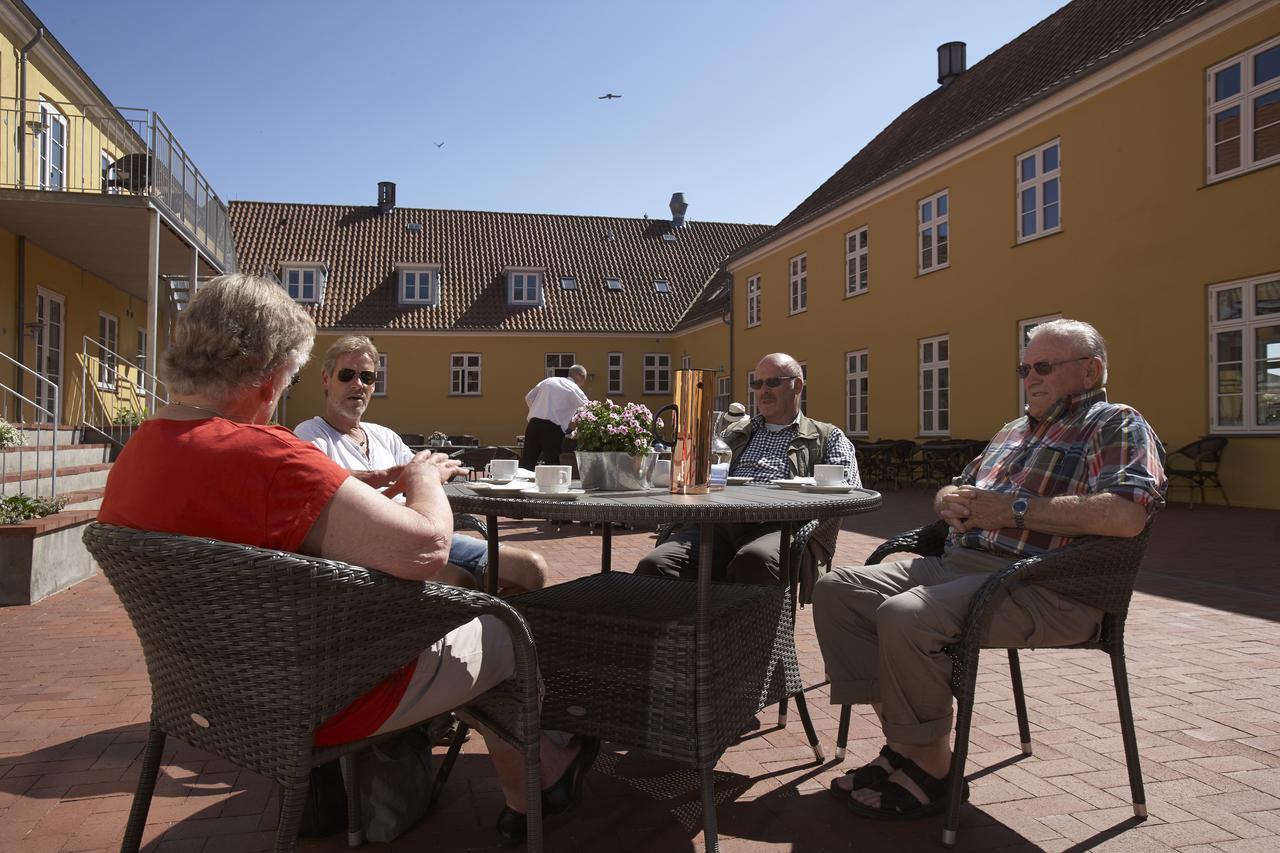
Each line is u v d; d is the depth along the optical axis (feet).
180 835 8.20
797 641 15.84
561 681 8.40
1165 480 8.31
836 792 9.12
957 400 54.54
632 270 112.68
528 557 11.12
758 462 13.76
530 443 32.42
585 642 8.31
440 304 103.30
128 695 12.46
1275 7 35.06
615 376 105.60
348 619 5.71
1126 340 42.24
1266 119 35.70
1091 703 11.89
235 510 5.65
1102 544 8.15
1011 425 10.30
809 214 70.59
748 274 84.94
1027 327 48.98
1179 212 39.32
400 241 108.99
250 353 6.04
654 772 9.84
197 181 45.32
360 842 8.14
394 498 8.71
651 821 8.59
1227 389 37.52
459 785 9.57
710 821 7.54
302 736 5.60
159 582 5.59
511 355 102.73
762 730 11.16
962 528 9.13
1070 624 8.43
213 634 5.68
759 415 14.33
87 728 11.10
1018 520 8.60
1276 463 35.22
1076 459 8.91
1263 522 31.50
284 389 6.52
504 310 104.22
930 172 56.80
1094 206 43.98
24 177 38.09
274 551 5.37
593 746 8.91
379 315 100.58
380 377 100.12
